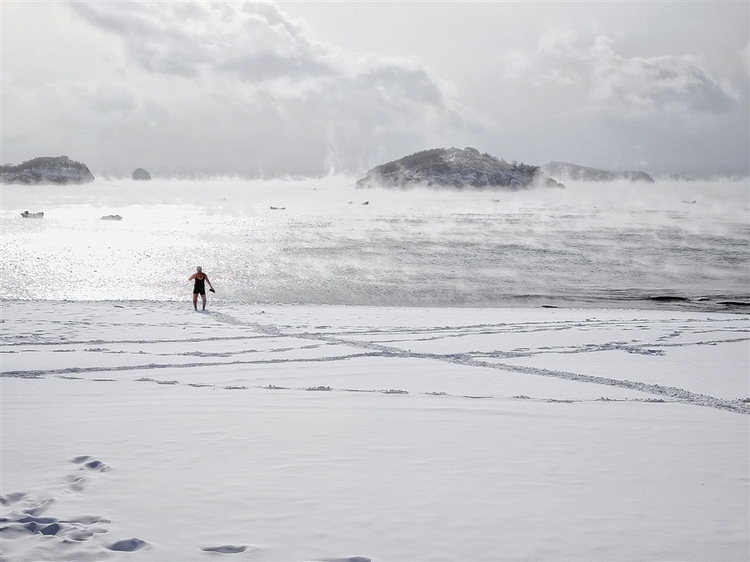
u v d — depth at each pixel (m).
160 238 93.06
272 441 6.77
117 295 40.22
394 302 38.56
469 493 5.18
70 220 136.62
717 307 36.38
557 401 9.45
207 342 17.12
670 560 4.01
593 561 4.00
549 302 38.81
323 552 4.10
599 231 118.56
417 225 133.50
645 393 10.68
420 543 4.24
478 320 23.25
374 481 5.46
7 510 4.80
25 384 10.62
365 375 12.27
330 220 149.38
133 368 12.90
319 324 21.59
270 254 70.81
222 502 4.96
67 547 4.14
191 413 8.20
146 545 4.18
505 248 81.88
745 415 8.66
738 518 4.70
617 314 26.48
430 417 8.03
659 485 5.42
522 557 4.05
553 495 5.16
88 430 7.24
